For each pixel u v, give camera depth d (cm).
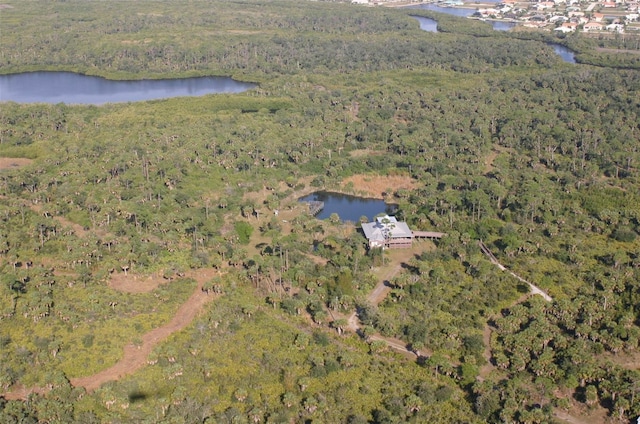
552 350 16950
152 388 15925
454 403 15512
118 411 15162
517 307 18650
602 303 19000
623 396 15425
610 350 17300
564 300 18812
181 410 15150
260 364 16775
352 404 15438
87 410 15238
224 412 15162
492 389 15750
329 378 16250
